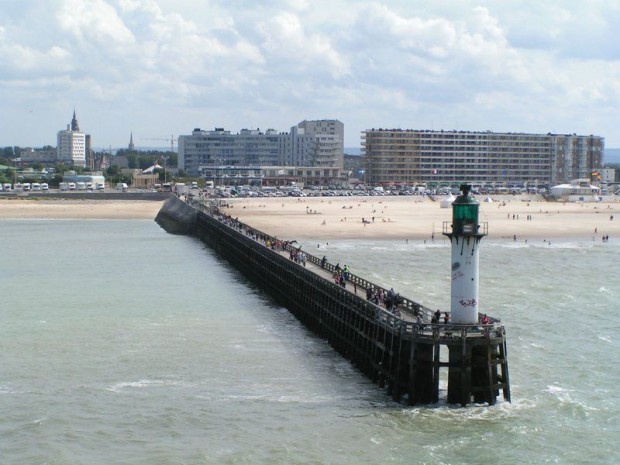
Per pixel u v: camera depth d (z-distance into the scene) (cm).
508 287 14125
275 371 8788
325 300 10425
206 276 16238
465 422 7056
